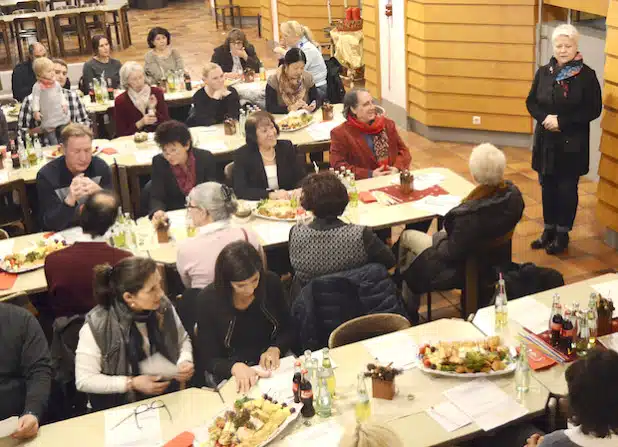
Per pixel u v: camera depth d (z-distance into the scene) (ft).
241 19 54.44
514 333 11.80
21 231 20.65
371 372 10.72
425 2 27.40
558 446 8.66
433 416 10.09
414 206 16.63
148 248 15.33
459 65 27.68
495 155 14.46
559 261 19.51
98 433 10.23
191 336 12.66
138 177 21.38
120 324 11.21
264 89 26.30
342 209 13.62
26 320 11.34
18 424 10.27
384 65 31.60
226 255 11.50
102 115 27.17
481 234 14.43
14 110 26.84
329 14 39.04
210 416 10.44
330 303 13.05
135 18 60.34
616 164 18.81
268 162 18.13
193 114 23.90
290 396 10.69
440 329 12.06
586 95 18.28
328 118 22.66
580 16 24.82
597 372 8.29
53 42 47.73
